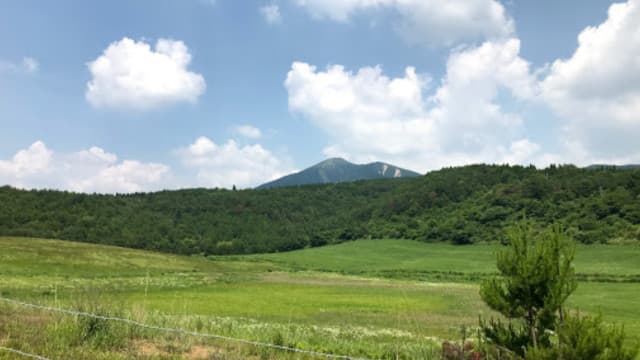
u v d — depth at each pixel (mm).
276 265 147500
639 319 47531
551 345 12547
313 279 102562
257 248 196000
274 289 72750
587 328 11062
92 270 77625
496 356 12883
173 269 94688
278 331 21656
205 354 14117
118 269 83188
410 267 141375
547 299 12547
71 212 182500
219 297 54906
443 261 148375
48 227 166250
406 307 52500
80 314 14344
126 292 51656
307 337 21734
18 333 13500
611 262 116562
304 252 185125
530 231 13711
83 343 13125
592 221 148250
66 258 82125
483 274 121438
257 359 14289
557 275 12719
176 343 14656
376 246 184750
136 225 191125
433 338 26578
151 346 14188
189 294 55750
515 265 13219
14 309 17969
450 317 43062
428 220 199750
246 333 20375
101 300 18047
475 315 44875
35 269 69812
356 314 44438
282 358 14664
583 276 100562
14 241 91312
